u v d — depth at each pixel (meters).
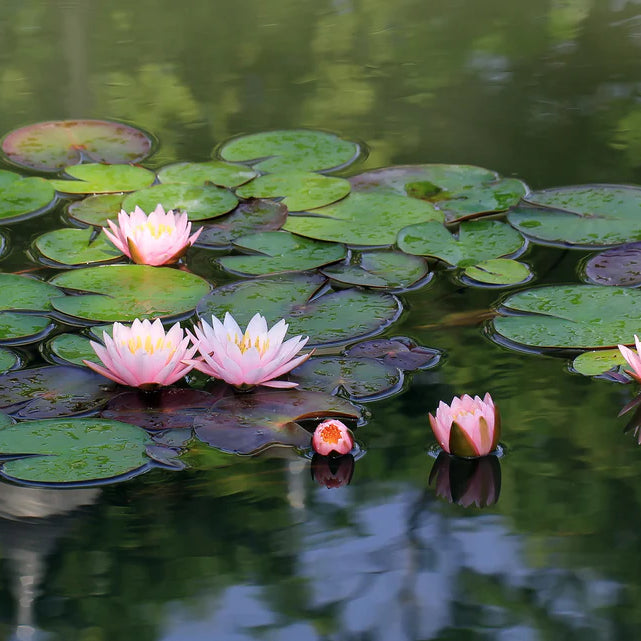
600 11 6.34
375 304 3.01
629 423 2.44
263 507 2.14
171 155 4.27
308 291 3.06
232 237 3.49
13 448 2.27
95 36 6.03
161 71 5.40
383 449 2.36
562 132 4.44
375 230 3.52
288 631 1.80
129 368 2.47
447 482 2.24
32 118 4.70
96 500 2.14
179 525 2.07
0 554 1.97
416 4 6.70
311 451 2.33
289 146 4.32
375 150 4.29
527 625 1.82
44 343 2.78
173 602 1.87
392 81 5.21
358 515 2.13
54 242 3.44
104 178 3.98
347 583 1.93
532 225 3.52
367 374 2.64
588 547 2.02
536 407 2.51
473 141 4.36
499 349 2.78
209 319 2.88
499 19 6.28
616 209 3.59
